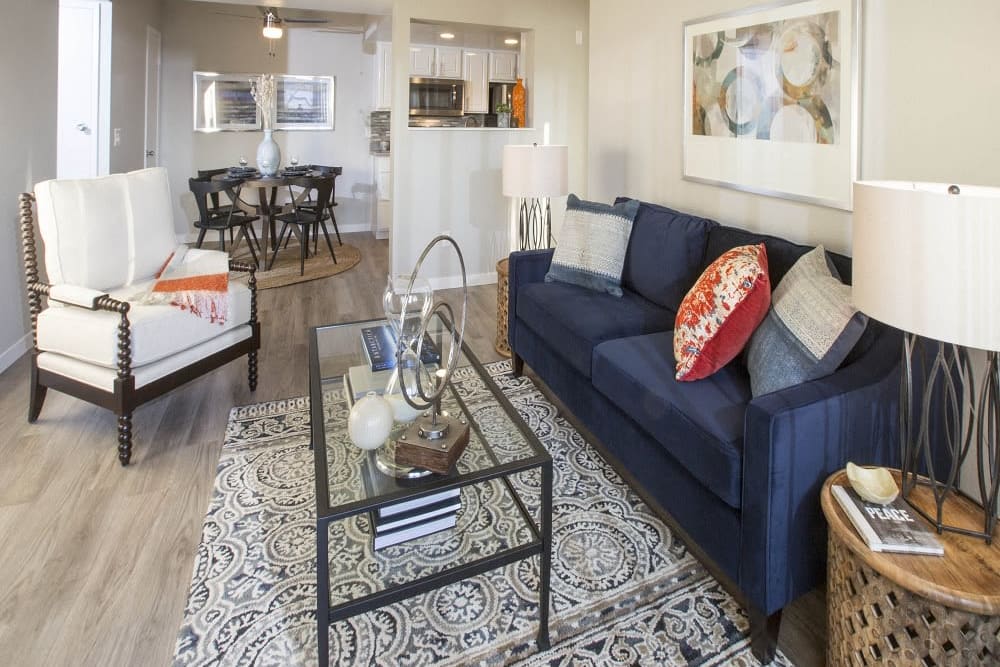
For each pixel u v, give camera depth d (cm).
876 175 207
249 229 685
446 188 498
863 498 137
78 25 466
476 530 185
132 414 253
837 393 150
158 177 296
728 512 162
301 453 244
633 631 159
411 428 155
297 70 713
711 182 287
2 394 291
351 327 247
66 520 198
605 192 377
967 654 113
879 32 201
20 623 156
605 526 202
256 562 181
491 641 155
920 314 113
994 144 170
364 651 151
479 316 436
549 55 512
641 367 209
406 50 461
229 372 329
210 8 658
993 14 168
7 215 318
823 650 154
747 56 257
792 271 197
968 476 177
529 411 291
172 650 150
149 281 286
